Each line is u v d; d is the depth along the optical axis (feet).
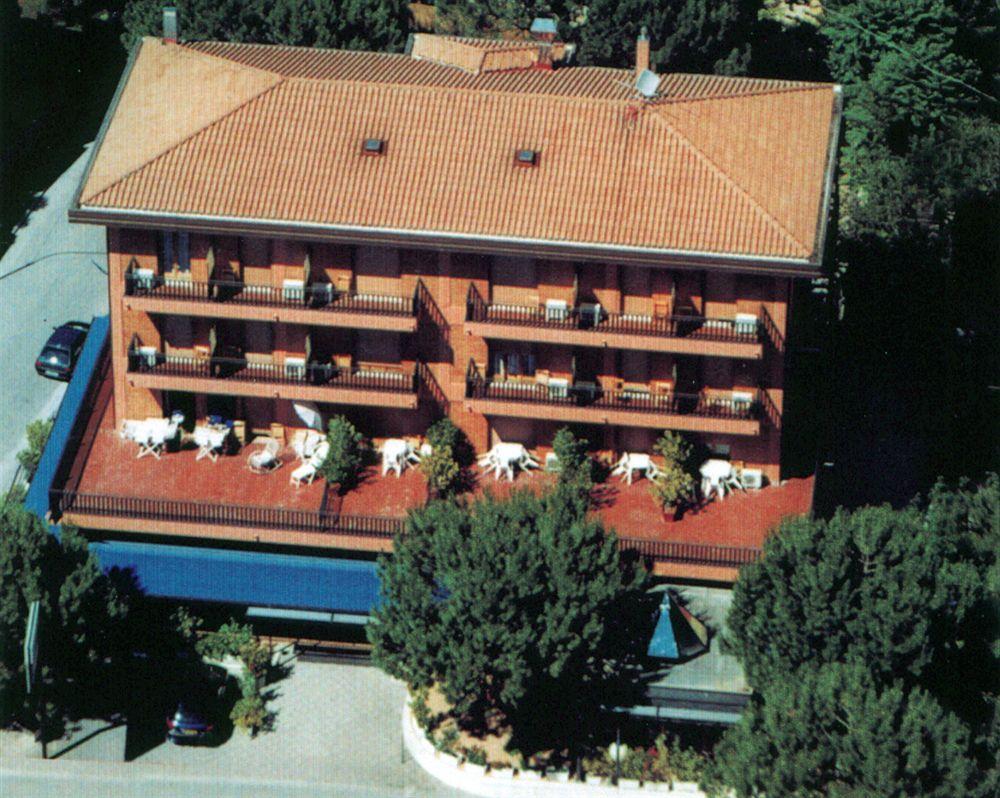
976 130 477.36
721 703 345.51
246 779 350.84
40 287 447.83
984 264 458.50
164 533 368.89
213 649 366.84
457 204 356.38
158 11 466.70
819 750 316.81
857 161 481.46
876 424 422.00
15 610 344.49
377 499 370.94
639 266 355.97
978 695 340.59
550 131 363.35
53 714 359.87
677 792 343.67
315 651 371.76
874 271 451.12
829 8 506.48
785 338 363.15
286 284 365.40
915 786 310.86
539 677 337.72
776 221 352.08
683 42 466.29
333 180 359.87
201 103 371.76
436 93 367.86
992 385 432.66
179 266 369.91
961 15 497.46
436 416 377.30
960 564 346.95
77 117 498.28
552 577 336.49
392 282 366.63
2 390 421.18
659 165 359.05
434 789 348.79
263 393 369.30
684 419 363.56
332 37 460.96
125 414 382.63
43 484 373.81
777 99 370.53
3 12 512.63
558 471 374.84
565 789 345.51
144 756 355.36
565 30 472.03
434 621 341.41
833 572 330.95
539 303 364.58
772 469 375.45
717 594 363.76
